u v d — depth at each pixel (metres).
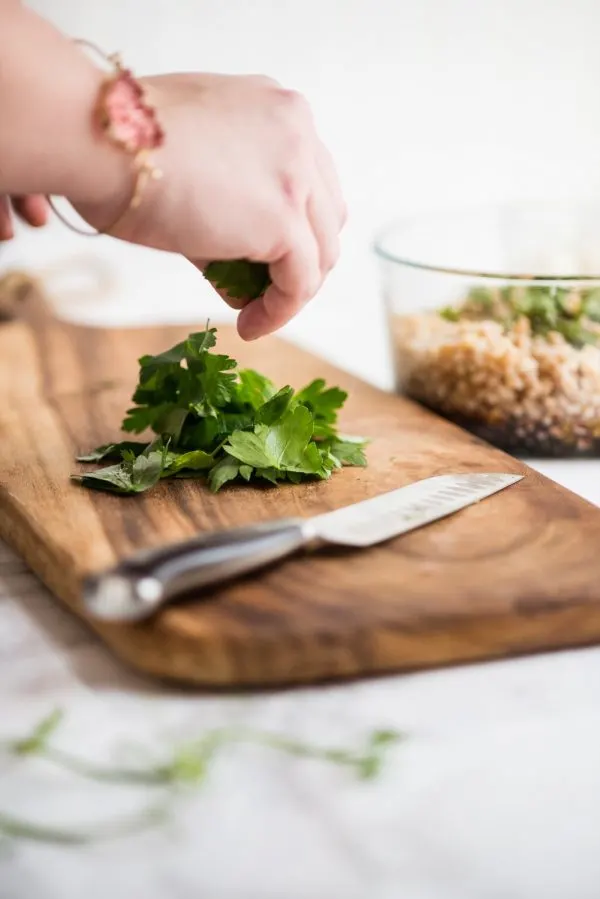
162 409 0.81
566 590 0.65
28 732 0.60
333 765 0.59
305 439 0.78
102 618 0.61
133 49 1.44
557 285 0.86
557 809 0.57
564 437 0.88
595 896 0.53
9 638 0.66
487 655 0.65
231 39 1.45
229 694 0.63
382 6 1.46
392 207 1.55
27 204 0.91
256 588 0.65
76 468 0.81
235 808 0.57
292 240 0.73
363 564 0.68
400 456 0.83
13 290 1.12
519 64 1.52
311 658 0.62
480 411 0.89
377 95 1.50
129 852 0.55
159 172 0.69
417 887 0.54
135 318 1.30
